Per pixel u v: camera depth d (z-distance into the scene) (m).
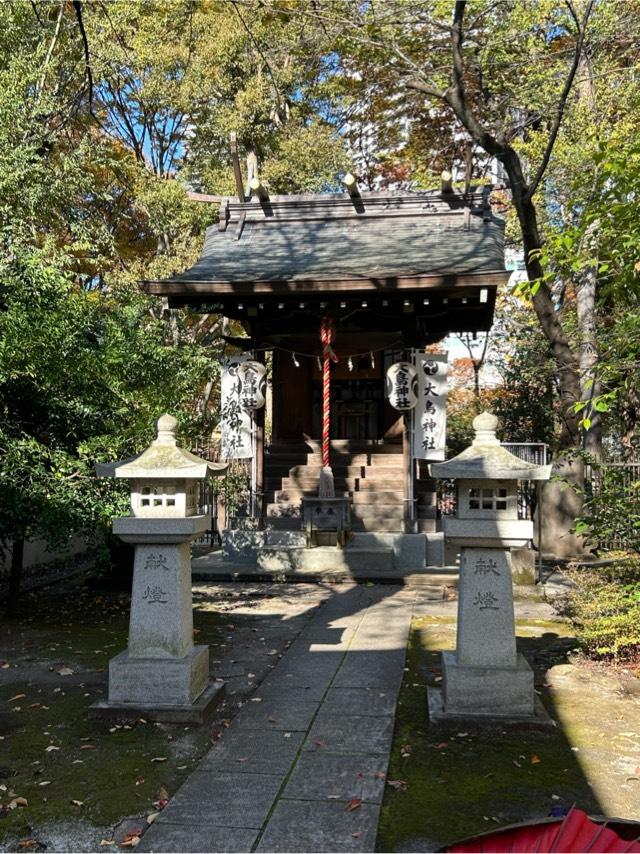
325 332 10.66
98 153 11.99
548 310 11.79
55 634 7.08
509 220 14.49
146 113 19.44
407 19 11.60
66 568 11.12
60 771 3.93
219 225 12.51
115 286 15.45
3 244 8.97
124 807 3.50
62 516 6.54
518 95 12.04
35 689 5.38
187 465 4.80
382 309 10.96
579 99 12.33
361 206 12.23
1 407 7.05
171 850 3.09
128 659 4.79
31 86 12.12
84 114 16.39
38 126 11.09
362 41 10.59
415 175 16.98
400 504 11.34
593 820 1.36
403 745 4.28
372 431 12.95
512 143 12.80
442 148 17.91
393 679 5.58
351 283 9.75
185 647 4.91
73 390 7.47
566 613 7.48
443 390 10.69
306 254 11.31
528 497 12.60
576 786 3.71
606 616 5.98
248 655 6.31
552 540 12.59
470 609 4.75
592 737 4.39
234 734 4.44
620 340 5.62
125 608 8.30
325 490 10.47
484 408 18.88
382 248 11.29
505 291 17.30
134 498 4.90
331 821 3.33
